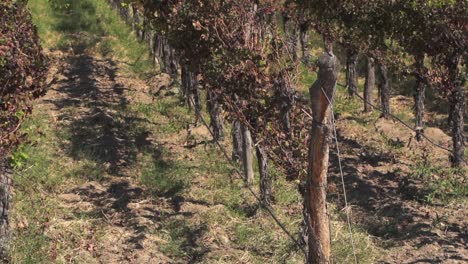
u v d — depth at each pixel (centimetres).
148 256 927
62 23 2736
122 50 2412
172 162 1309
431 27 1145
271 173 1212
